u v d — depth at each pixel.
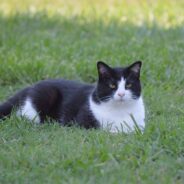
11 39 16.81
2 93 13.08
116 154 9.44
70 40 17.11
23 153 9.54
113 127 10.75
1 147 10.04
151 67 14.23
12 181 8.81
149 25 18.75
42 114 11.44
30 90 11.57
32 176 8.91
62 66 14.27
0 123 11.09
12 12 20.44
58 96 11.48
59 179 8.73
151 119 11.54
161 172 8.95
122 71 10.75
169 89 13.45
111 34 17.92
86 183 8.59
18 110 11.41
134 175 8.87
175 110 12.28
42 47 15.95
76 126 11.02
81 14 20.19
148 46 16.22
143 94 12.85
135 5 22.03
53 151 9.70
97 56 15.12
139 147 9.60
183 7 21.64
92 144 9.84
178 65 14.66
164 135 10.02
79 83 11.74
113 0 22.89
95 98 10.91
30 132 10.71
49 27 18.88
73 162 9.17
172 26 18.61
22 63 14.27
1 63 14.35
